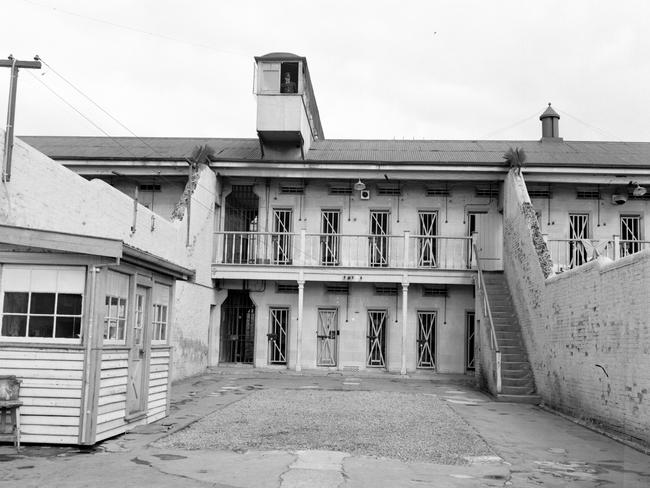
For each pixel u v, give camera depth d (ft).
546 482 22.13
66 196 31.99
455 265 65.41
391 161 62.39
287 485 20.40
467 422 35.09
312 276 62.69
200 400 41.96
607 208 65.10
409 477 22.06
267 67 63.93
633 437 30.14
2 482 20.11
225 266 63.31
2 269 25.81
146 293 31.68
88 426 25.08
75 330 25.64
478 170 62.23
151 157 61.36
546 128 77.15
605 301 34.37
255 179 67.05
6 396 24.66
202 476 21.42
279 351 65.98
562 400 41.14
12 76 27.76
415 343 65.36
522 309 52.90
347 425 32.60
